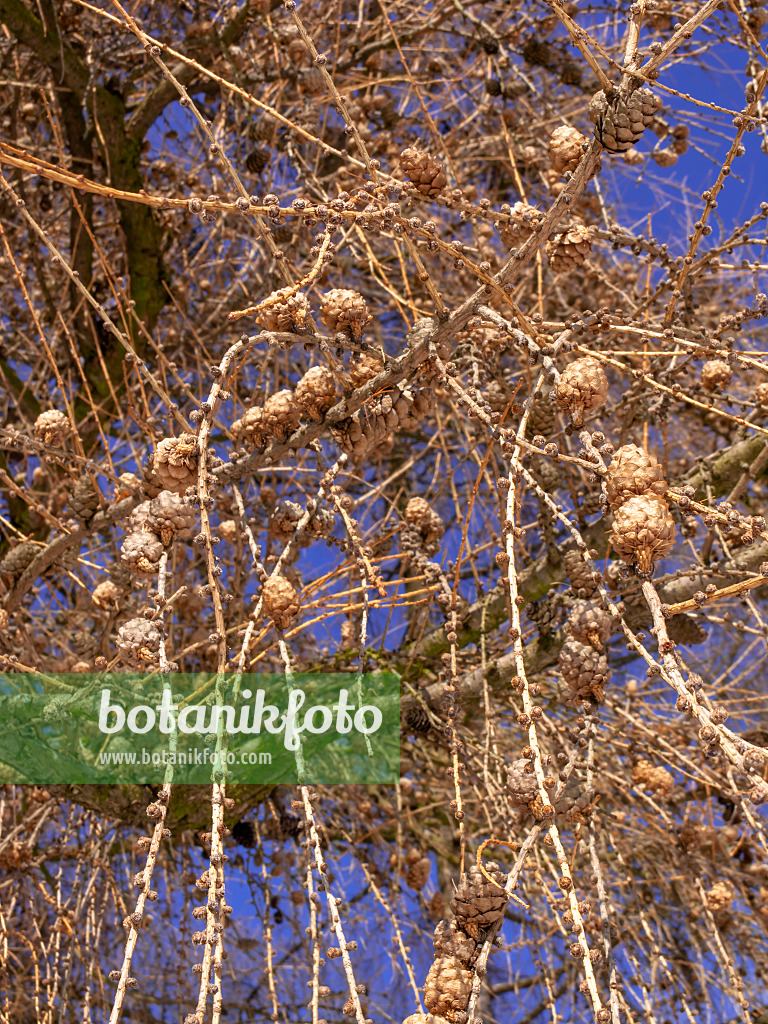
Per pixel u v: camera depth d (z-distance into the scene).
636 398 1.93
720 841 2.38
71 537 2.02
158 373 2.75
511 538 1.23
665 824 2.32
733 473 2.17
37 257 2.85
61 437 2.03
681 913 2.52
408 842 3.13
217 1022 1.01
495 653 2.30
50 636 2.68
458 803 1.33
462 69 3.55
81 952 2.51
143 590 2.53
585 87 3.00
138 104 3.31
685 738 2.46
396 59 3.57
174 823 2.31
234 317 1.33
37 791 2.46
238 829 2.66
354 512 3.22
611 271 3.02
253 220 1.44
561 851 1.04
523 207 1.51
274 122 2.73
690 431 3.45
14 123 3.11
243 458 1.56
